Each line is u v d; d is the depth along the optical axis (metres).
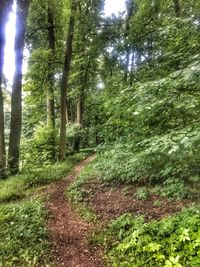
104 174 9.88
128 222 5.78
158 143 5.03
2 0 9.39
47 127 18.69
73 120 27.92
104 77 21.17
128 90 6.18
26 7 12.78
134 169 7.94
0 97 12.35
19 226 6.10
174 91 5.49
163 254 4.47
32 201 8.30
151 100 5.55
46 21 17.78
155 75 7.16
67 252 5.29
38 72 18.17
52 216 7.16
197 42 6.52
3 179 11.62
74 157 18.09
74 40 21.66
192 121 5.62
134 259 4.63
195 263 4.12
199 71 4.81
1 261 4.86
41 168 13.77
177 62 6.63
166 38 7.73
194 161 6.18
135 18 13.97
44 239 5.71
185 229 4.54
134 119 6.64
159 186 7.55
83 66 23.22
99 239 5.62
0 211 7.11
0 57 9.73
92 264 4.83
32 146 17.20
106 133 9.62
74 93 23.83
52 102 19.64
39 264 4.87
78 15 16.52
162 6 13.46
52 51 17.86
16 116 12.73
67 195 9.17
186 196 6.57
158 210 6.38
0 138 12.12
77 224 6.61
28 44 18.17
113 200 7.80
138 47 13.02
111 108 6.39
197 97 5.24
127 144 7.83
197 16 6.64
